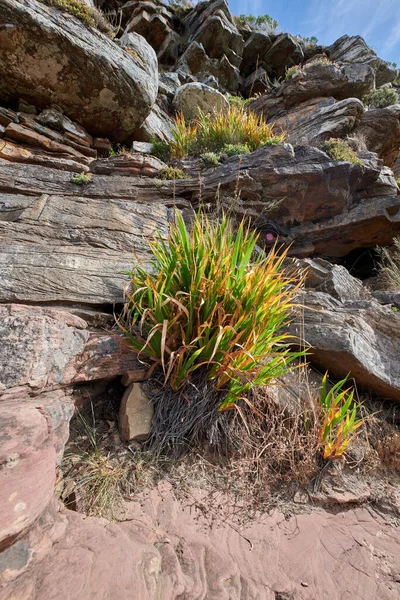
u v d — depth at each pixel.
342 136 7.37
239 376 2.06
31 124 5.33
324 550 1.67
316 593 1.42
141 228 3.71
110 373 2.23
